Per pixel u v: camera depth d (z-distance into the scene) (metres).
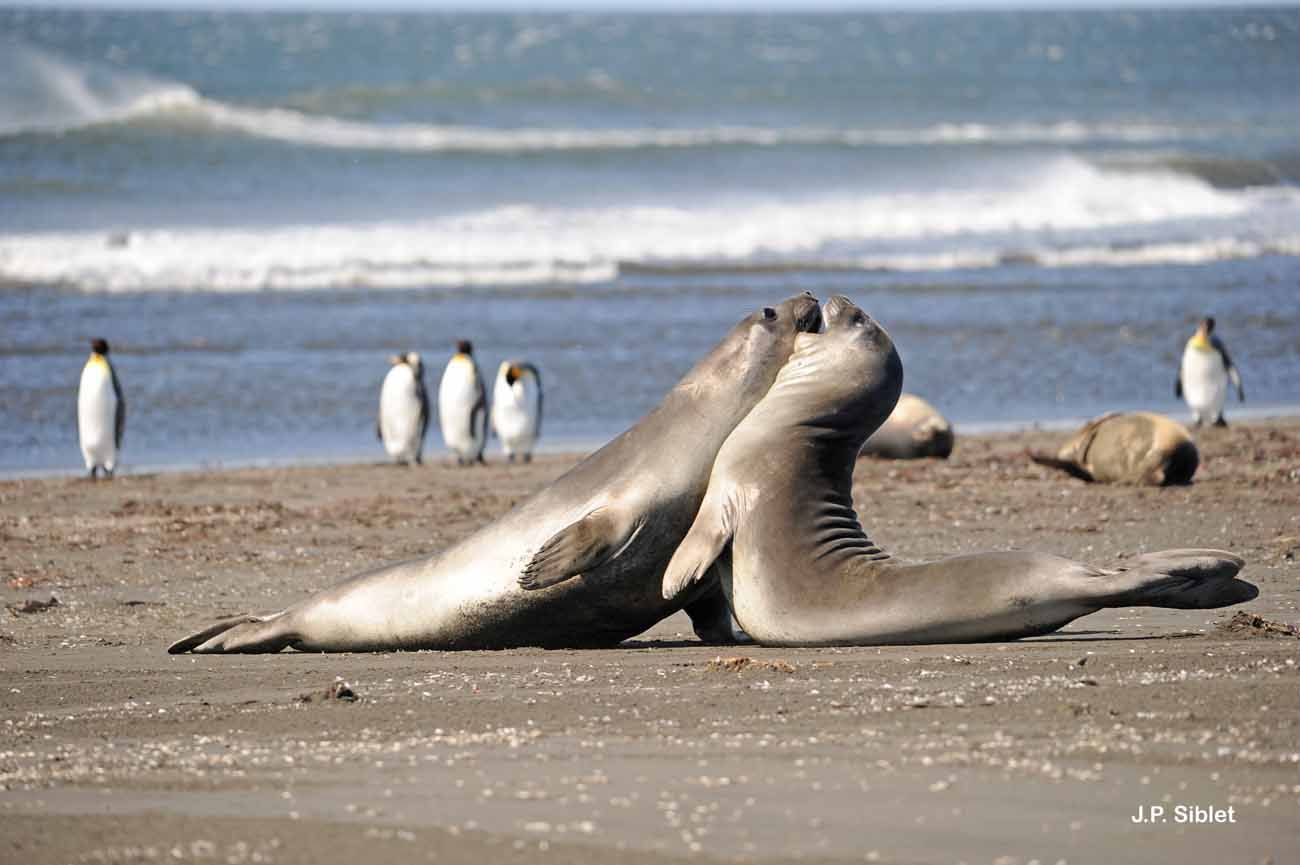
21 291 133.12
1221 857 22.22
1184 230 186.75
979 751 27.16
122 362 107.81
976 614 35.66
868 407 38.06
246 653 40.28
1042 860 22.12
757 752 27.48
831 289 141.75
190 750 28.62
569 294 137.75
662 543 38.06
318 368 107.88
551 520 38.50
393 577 39.75
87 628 44.25
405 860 22.28
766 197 196.38
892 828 23.38
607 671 35.31
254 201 180.75
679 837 23.08
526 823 23.77
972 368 109.31
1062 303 136.00
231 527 62.47
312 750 28.38
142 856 22.61
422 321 124.56
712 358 38.88
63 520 64.50
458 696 32.97
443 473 79.44
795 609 36.75
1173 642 36.81
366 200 183.75
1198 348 89.69
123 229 162.50
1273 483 69.00
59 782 26.44
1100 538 55.88
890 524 59.78
